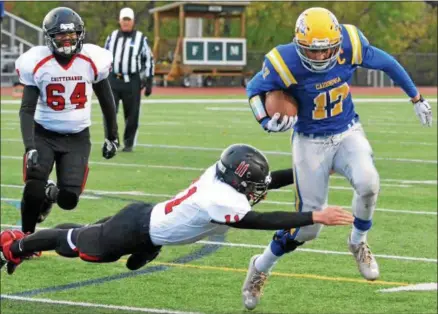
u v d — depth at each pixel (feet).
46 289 40.65
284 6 258.98
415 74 253.44
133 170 75.36
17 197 62.39
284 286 41.55
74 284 41.55
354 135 37.40
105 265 44.98
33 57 41.57
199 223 31.35
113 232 32.86
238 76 225.76
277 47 36.52
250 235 51.80
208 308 38.09
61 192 43.11
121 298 39.40
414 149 93.04
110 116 44.11
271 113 36.19
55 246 34.27
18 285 41.24
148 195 63.67
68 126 43.21
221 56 219.00
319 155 37.37
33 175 42.47
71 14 41.01
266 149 90.68
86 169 43.93
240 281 42.39
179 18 224.12
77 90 42.65
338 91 36.65
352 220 29.68
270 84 36.17
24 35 203.62
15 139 98.48
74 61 42.14
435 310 37.86
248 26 258.37
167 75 218.59
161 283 41.93
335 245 49.60
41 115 42.91
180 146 93.09
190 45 216.54
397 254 47.57
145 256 33.91
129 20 82.69
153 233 32.27
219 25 221.66
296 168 37.76
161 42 226.99
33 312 37.09
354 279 42.78
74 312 37.22
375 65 36.88
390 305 38.63
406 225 54.49
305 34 34.63
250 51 243.60
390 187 68.13
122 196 63.21
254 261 38.04
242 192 31.12
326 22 34.55
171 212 31.91
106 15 256.73
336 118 37.22
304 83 36.11
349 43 36.27
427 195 64.64
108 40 83.41
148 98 178.19
